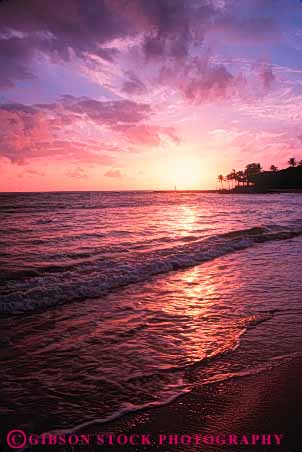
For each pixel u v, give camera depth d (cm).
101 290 632
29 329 441
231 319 475
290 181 15150
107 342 400
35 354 368
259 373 316
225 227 1739
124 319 480
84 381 310
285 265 861
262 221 2117
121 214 2767
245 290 630
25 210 3228
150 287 659
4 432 238
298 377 306
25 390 295
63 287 627
